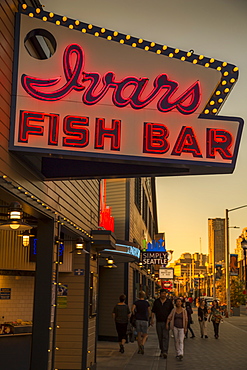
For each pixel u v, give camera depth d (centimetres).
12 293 1202
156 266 4928
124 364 1456
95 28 773
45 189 891
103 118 752
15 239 1126
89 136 742
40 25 747
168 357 1653
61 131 732
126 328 1742
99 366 1410
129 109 764
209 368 1409
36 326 877
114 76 768
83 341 1227
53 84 740
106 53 772
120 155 748
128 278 2217
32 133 716
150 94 773
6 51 700
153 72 781
